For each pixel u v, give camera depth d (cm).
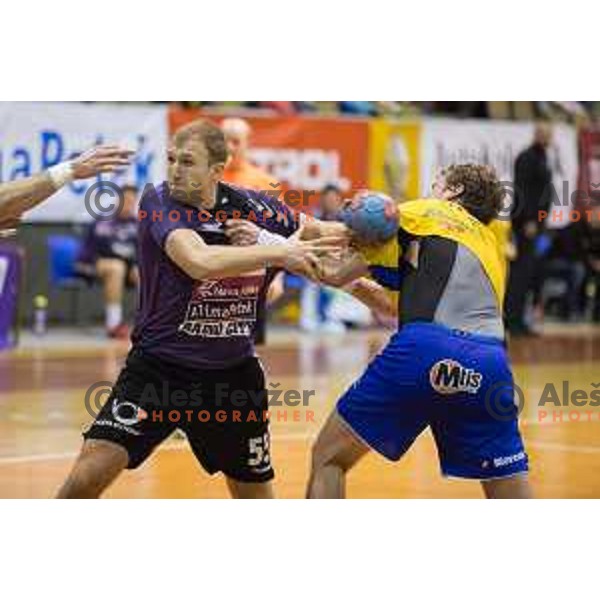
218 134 1171
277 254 1124
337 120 3512
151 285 1180
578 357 3219
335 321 3706
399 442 1203
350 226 1186
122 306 3616
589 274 4012
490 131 3772
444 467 1216
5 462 1797
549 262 3953
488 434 1195
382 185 3597
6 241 3120
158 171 3288
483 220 1268
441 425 1204
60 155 3130
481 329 1193
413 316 1191
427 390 1180
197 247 1130
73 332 3472
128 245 3328
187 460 1869
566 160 3903
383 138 3594
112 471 1169
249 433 1212
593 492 1656
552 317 4219
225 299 1178
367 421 1196
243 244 1177
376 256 1206
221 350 1190
